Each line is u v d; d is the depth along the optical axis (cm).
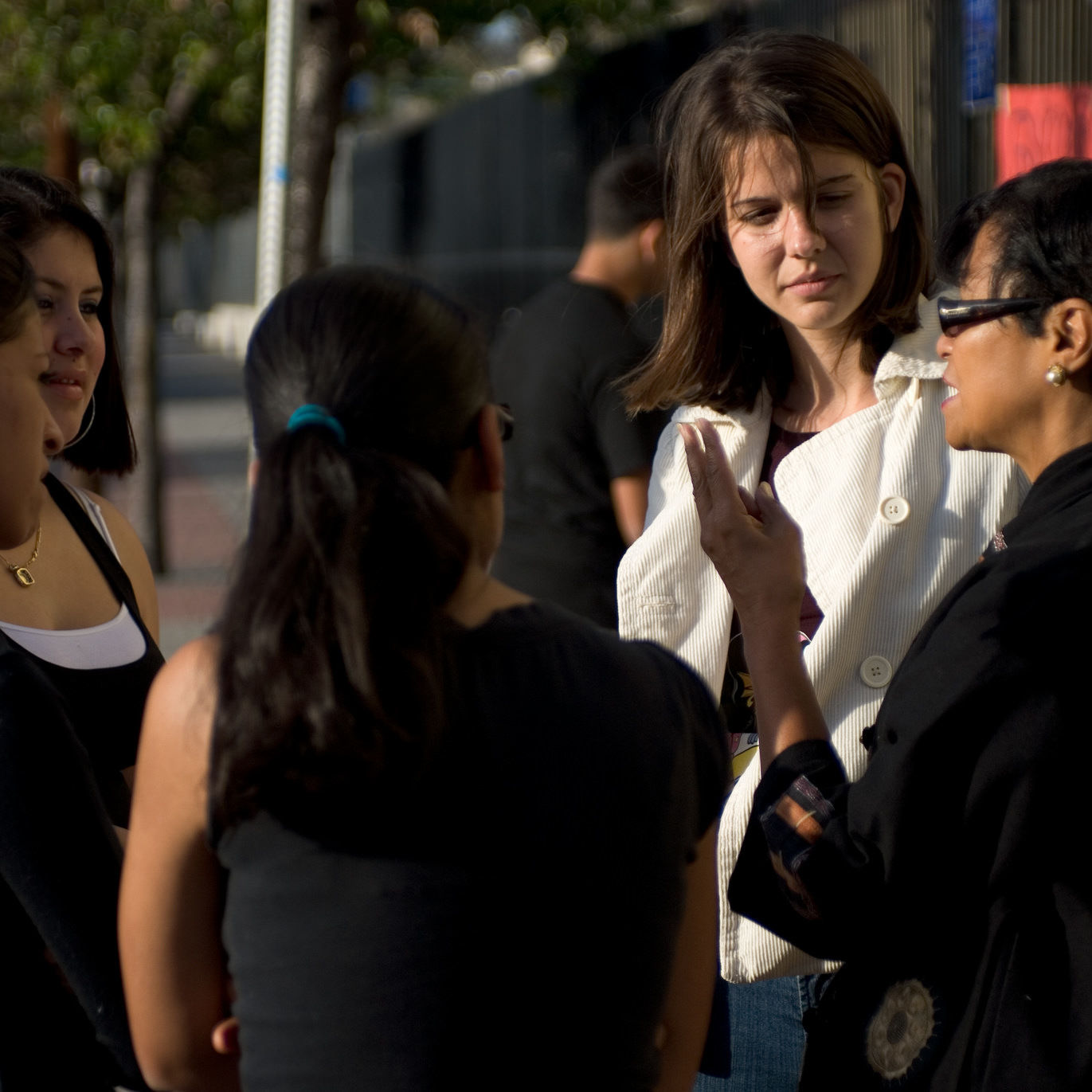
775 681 310
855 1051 297
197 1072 251
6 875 266
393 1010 227
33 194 401
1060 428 296
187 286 8162
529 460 687
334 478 226
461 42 1569
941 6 1133
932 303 395
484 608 247
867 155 375
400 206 3278
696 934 273
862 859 280
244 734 223
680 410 429
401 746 224
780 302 385
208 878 245
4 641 274
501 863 232
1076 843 267
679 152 404
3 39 1404
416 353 238
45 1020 276
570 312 682
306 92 1267
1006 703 265
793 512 392
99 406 440
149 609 420
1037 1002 268
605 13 1360
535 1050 233
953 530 374
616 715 244
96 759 349
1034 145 973
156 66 1461
